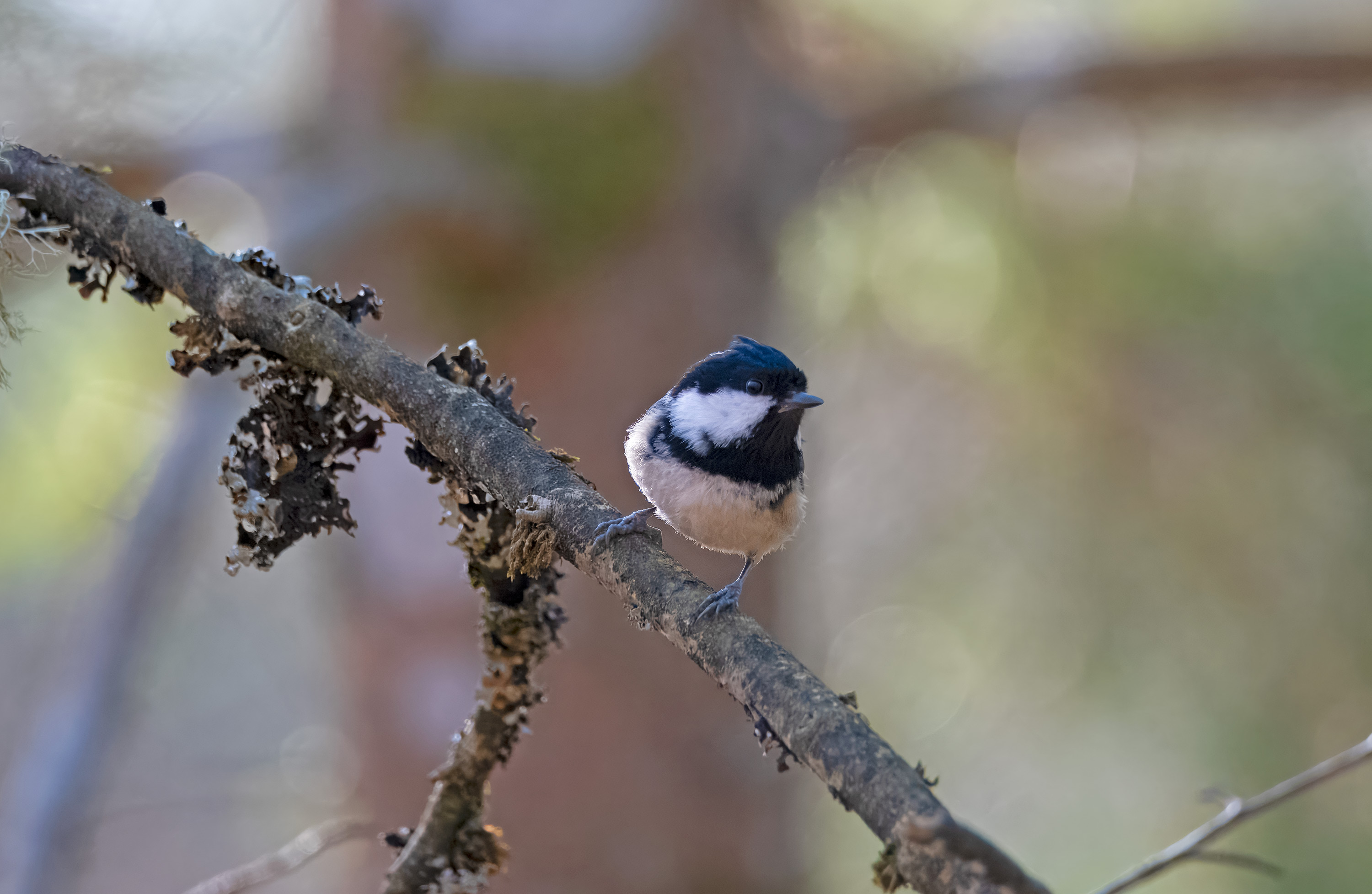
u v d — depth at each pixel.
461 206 8.81
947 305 12.10
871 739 2.94
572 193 9.11
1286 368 11.77
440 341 9.23
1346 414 11.67
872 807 2.80
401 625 9.66
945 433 13.27
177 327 4.20
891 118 10.09
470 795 4.62
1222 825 4.32
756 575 10.37
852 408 13.55
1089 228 11.55
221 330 4.13
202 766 16.16
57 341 9.54
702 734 9.45
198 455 7.00
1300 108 10.55
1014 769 13.98
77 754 6.57
